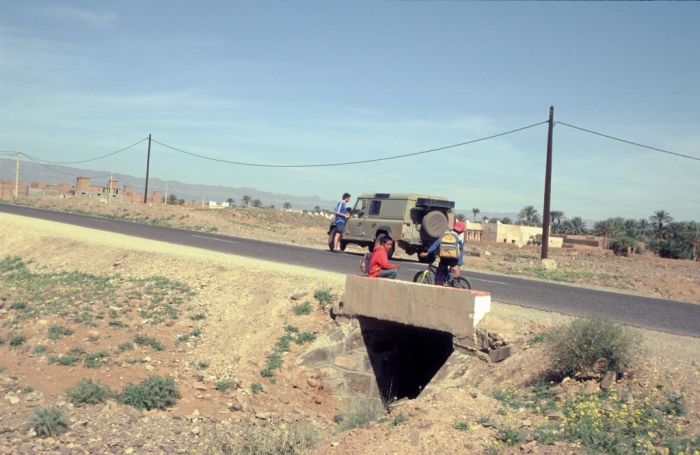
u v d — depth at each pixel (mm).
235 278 17562
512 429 7926
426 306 12211
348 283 13961
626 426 7703
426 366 15398
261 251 24797
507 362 10820
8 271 22969
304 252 25547
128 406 11180
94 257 22109
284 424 10727
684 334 11969
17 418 10148
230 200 164875
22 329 14523
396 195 25641
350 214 27188
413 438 7949
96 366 12688
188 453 9414
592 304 15797
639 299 18234
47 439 9445
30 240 26859
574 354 9531
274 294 15758
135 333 14453
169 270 19219
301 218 69875
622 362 9234
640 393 8633
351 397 13383
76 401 11008
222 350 13992
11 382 11648
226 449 9320
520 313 13281
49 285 18812
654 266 43406
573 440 7473
